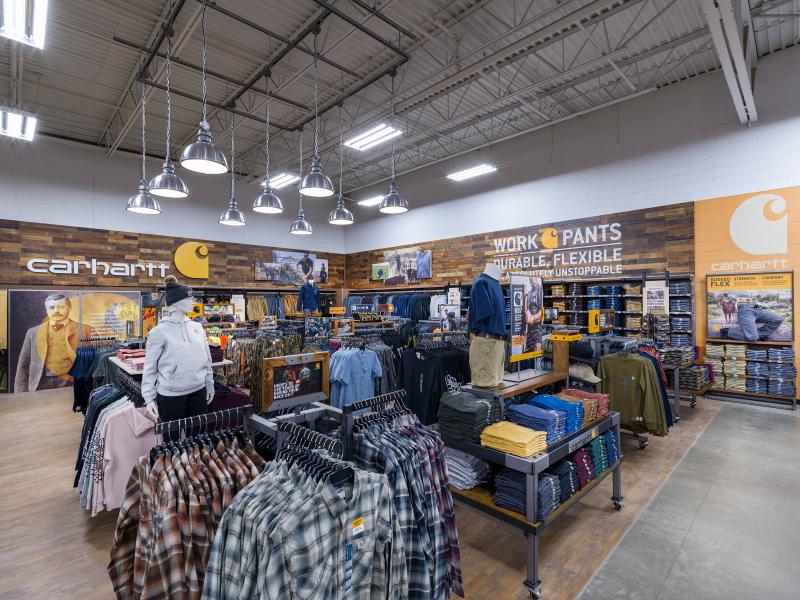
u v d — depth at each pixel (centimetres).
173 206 1120
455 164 1159
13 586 247
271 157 1130
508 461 252
